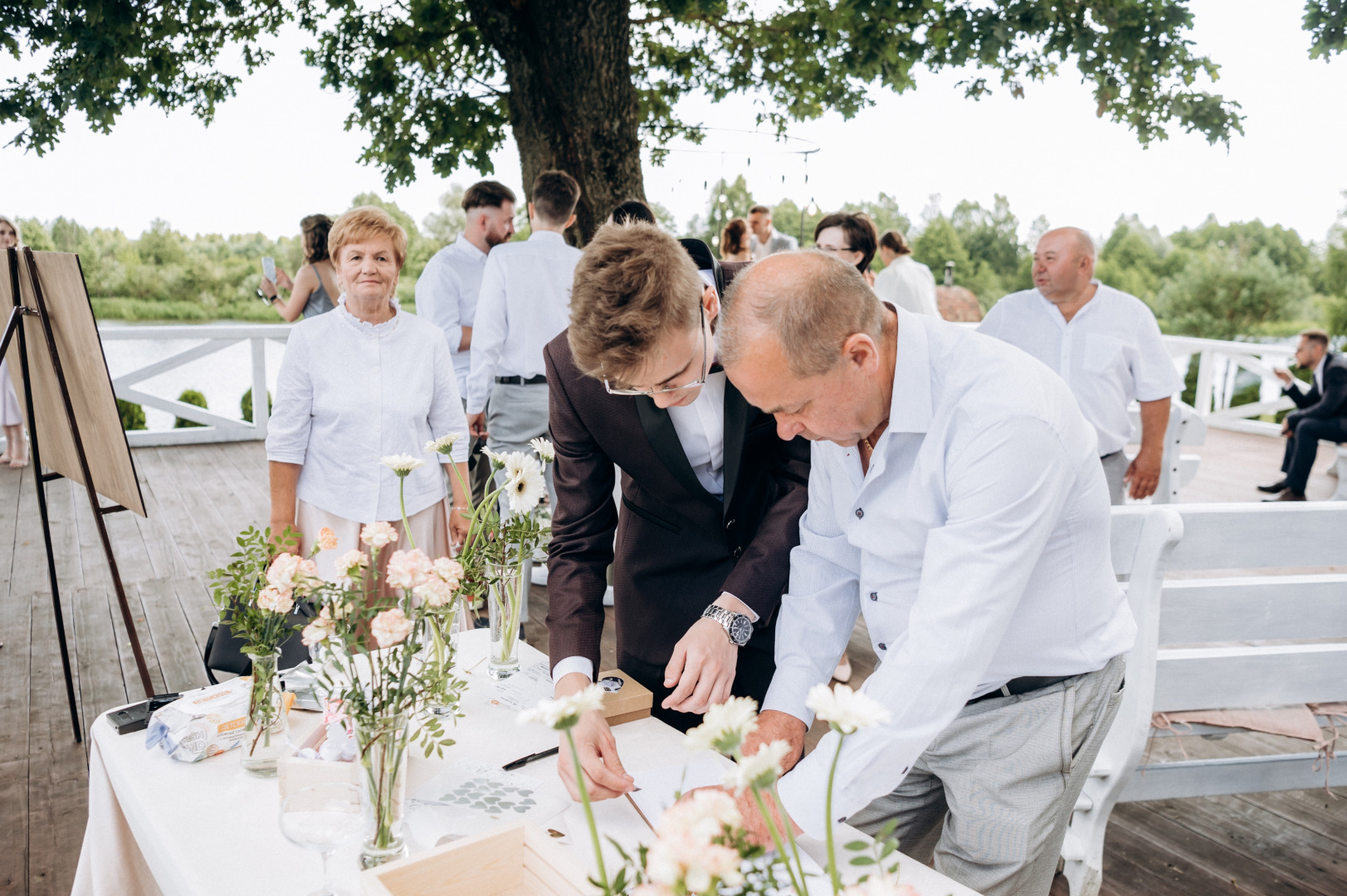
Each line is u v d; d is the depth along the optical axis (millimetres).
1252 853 2314
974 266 24797
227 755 1376
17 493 5809
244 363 9047
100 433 2289
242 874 1072
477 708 1542
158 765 1342
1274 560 2031
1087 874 1992
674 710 1804
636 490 1769
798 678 1382
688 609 1753
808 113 6965
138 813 1238
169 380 8656
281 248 26172
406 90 6625
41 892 2109
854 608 1446
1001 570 1065
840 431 1190
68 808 2457
